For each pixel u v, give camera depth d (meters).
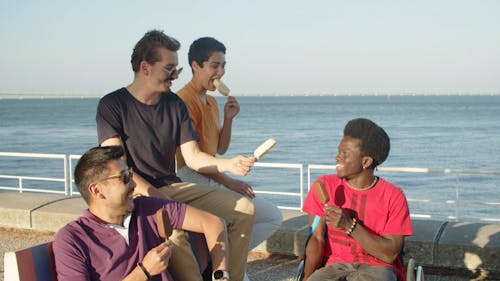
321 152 42.81
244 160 4.28
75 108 179.00
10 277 3.19
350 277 3.70
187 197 4.44
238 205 4.37
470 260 5.51
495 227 5.97
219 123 5.34
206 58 5.02
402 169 6.78
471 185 25.83
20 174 33.25
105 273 3.39
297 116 107.00
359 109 148.62
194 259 4.05
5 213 7.43
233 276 4.40
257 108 165.62
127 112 4.34
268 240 6.30
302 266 4.04
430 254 5.65
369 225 3.81
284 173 30.38
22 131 69.56
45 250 3.38
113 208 3.43
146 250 3.53
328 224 3.71
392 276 3.69
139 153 4.38
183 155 4.61
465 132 61.06
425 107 163.50
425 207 21.12
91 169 3.39
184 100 5.02
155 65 4.25
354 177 3.85
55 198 7.87
